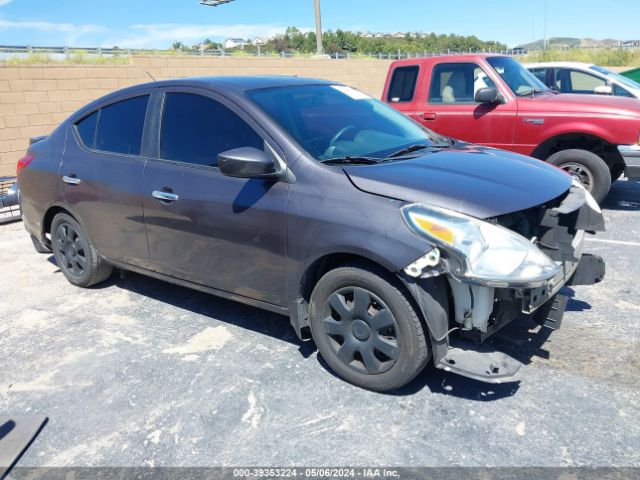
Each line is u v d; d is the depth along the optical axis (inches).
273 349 143.9
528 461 99.3
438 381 125.2
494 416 112.1
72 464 105.5
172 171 147.0
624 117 242.1
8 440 112.1
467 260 103.0
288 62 824.9
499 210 108.6
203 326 159.2
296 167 124.4
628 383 120.6
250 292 138.1
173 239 149.6
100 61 606.2
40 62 489.7
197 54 721.6
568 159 255.8
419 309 110.7
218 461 104.0
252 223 129.7
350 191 116.6
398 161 130.0
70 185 177.3
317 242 118.6
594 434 105.3
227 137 138.3
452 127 282.8
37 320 169.3
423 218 107.0
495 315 112.3
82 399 126.0
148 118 157.5
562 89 365.4
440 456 101.7
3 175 445.4
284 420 114.7
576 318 151.9
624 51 1044.5
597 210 136.3
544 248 124.7
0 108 440.5
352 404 118.6
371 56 1026.1
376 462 101.1
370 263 115.4
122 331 158.7
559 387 120.4
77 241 187.6
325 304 124.4
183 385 129.2
